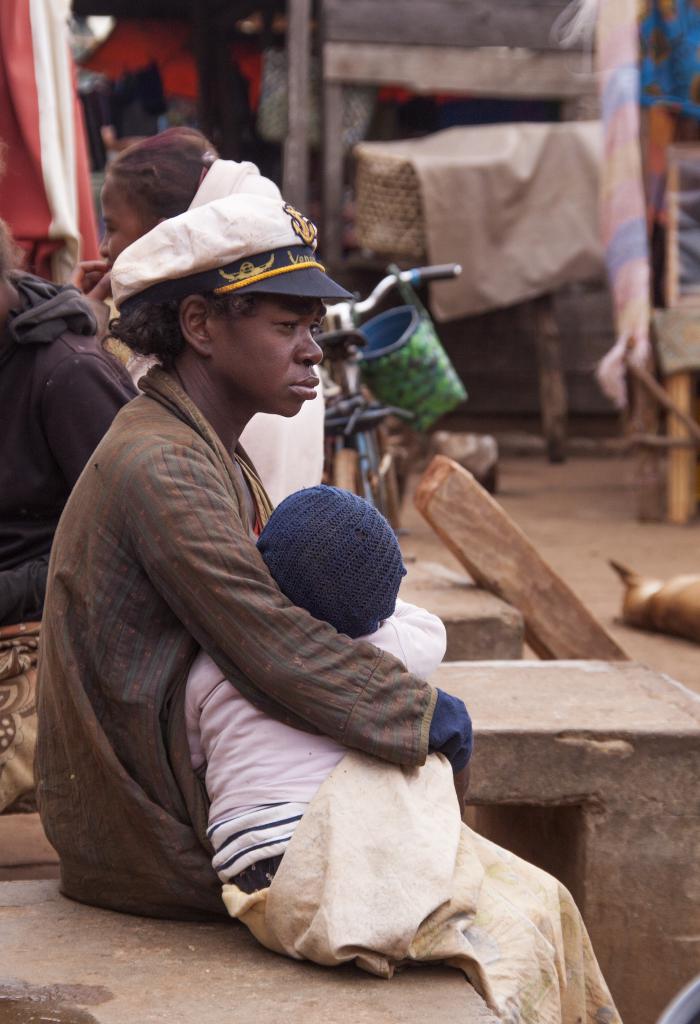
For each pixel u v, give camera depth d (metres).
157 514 2.08
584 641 4.44
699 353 9.45
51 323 2.80
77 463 2.78
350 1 12.82
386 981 1.99
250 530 2.42
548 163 12.69
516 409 14.65
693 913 2.96
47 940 2.15
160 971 2.03
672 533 9.38
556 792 2.93
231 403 2.28
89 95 15.06
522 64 13.29
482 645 4.22
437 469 4.43
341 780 2.06
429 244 12.45
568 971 2.26
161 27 15.12
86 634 2.17
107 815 2.21
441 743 2.13
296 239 2.18
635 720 3.01
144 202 3.07
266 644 2.06
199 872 2.15
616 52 9.09
